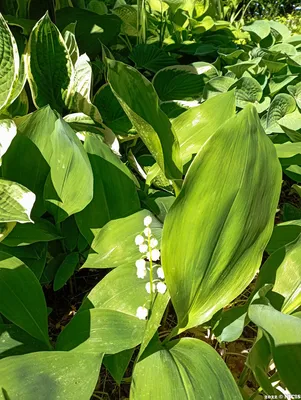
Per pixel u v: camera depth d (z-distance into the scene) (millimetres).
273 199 214
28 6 422
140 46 509
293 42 577
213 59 564
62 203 273
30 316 226
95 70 446
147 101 254
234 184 198
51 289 320
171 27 587
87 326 215
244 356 286
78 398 170
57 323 300
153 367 195
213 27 602
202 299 219
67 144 267
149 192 337
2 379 176
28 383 174
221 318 243
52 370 181
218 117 316
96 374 178
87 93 349
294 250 244
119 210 283
